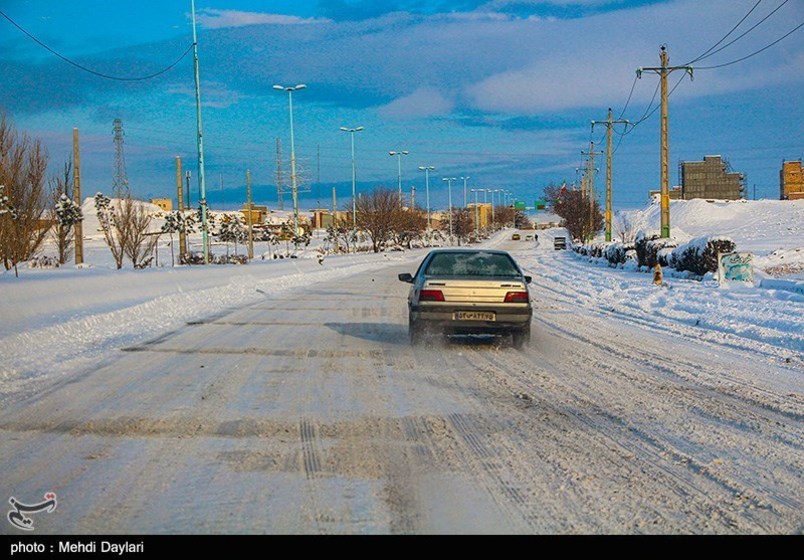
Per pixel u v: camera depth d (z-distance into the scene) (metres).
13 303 12.90
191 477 5.63
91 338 13.27
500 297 11.95
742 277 24.17
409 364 10.79
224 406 7.99
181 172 44.78
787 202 100.62
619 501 5.20
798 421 7.47
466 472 5.79
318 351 12.01
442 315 11.92
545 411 7.86
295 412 7.75
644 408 8.02
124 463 5.98
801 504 5.17
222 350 12.08
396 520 4.82
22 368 10.09
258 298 23.16
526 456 6.22
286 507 5.03
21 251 27.84
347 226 87.69
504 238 144.62
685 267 30.80
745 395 8.70
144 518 4.84
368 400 8.35
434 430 7.04
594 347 12.62
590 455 6.27
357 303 21.28
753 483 5.60
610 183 61.44
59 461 6.03
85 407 7.91
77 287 15.70
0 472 5.75
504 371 10.25
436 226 149.62
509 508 5.04
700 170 140.62
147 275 19.89
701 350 12.27
